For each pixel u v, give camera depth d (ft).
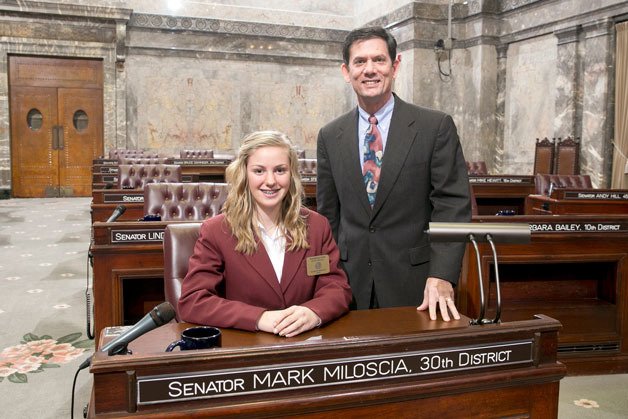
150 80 48.49
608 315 12.92
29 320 16.06
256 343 5.93
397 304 8.16
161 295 13.33
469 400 5.50
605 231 12.65
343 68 8.13
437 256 7.39
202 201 14.64
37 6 44.57
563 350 12.71
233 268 7.01
